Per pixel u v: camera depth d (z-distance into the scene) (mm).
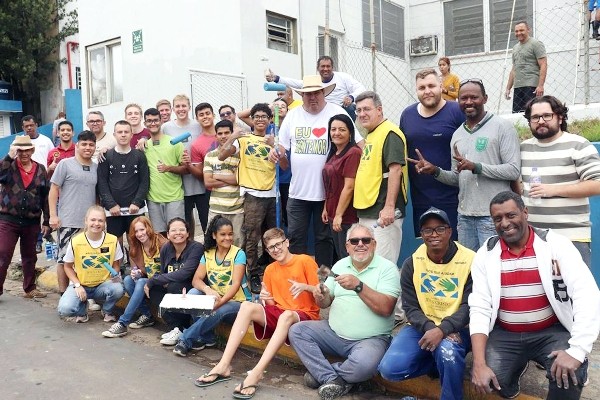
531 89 7660
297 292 4156
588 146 3605
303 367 4461
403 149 4438
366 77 11594
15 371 4391
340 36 11125
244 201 5695
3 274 6227
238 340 4242
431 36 12227
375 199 4531
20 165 6176
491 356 3346
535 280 3254
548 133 3686
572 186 3562
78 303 5508
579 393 3072
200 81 9492
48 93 17906
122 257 5836
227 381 4172
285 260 4438
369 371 3809
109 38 10984
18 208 6148
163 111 7223
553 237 3246
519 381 3617
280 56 9906
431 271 3670
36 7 16375
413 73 12703
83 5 11484
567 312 3221
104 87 11469
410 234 5551
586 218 3672
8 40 16406
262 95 9539
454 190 4512
